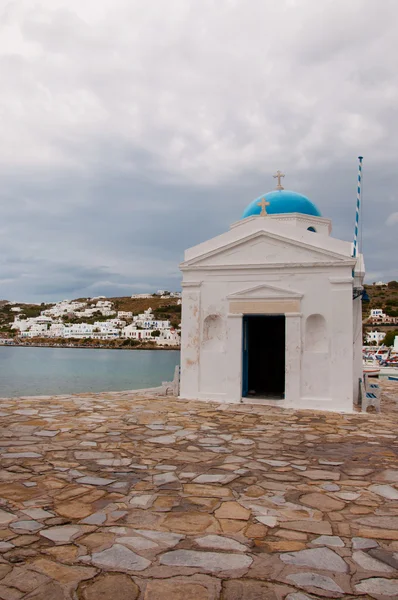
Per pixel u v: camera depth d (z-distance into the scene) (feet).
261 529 18.24
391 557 16.11
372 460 29.19
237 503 21.08
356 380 55.52
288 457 29.68
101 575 14.49
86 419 40.50
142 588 13.82
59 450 29.99
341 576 14.76
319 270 50.47
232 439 34.50
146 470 26.02
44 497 21.35
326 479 25.04
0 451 29.40
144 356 431.02
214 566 15.21
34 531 17.58
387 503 21.43
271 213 64.95
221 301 53.62
